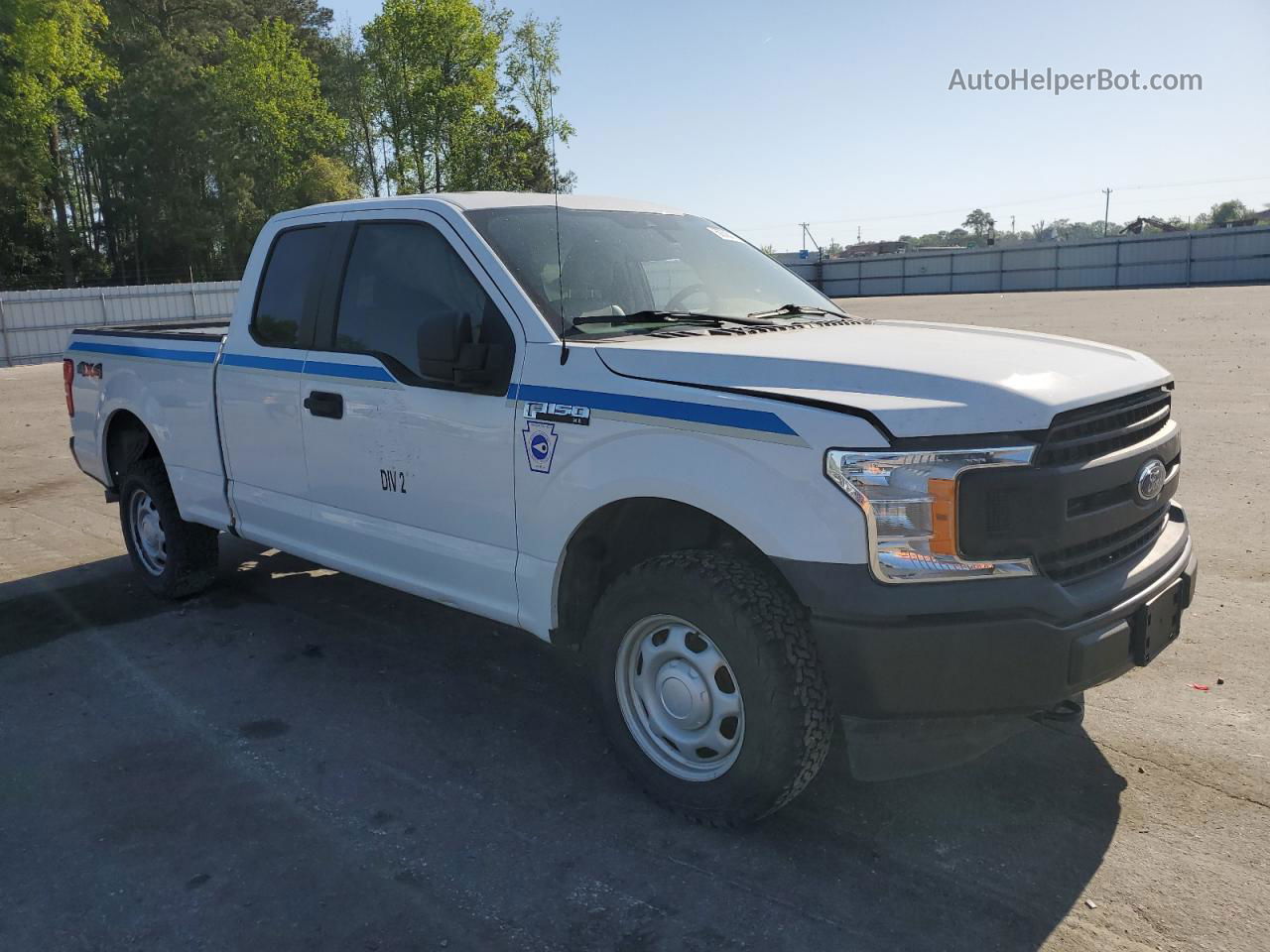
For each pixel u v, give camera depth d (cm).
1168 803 327
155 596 579
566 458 338
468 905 287
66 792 357
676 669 324
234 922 282
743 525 293
